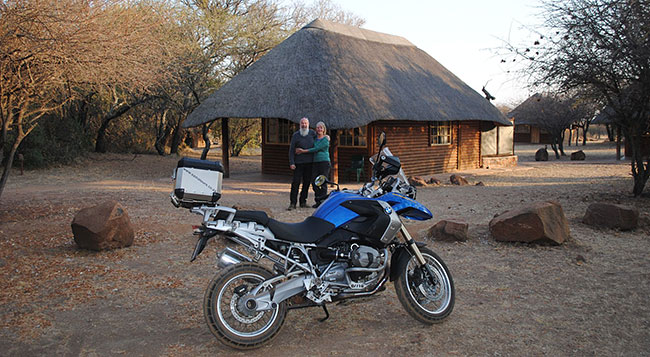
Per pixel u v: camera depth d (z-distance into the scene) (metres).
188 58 21.08
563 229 6.86
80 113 24.45
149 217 8.96
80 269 5.84
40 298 4.93
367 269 4.10
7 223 8.44
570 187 13.45
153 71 11.47
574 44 9.90
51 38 7.47
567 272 5.70
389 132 17.06
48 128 21.27
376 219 4.13
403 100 16.09
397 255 4.36
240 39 23.12
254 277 3.92
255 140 36.44
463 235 7.07
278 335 4.15
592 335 4.04
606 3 9.18
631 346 3.84
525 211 6.87
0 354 3.74
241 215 3.95
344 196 4.24
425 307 4.66
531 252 6.52
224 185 15.27
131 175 18.28
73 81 8.96
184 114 25.38
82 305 4.77
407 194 4.45
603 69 9.77
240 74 16.56
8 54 7.50
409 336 4.09
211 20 22.77
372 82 15.81
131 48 9.72
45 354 3.76
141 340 4.04
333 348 3.89
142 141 29.48
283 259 4.14
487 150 22.77
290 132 18.42
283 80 15.25
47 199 11.28
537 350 3.80
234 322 4.14
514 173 19.05
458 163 20.38
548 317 4.43
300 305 4.01
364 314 4.59
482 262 6.15
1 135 8.77
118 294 5.07
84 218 6.60
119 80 9.72
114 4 9.31
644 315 4.43
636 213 7.70
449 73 21.34
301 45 16.25
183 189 3.82
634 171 10.95
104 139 26.66
